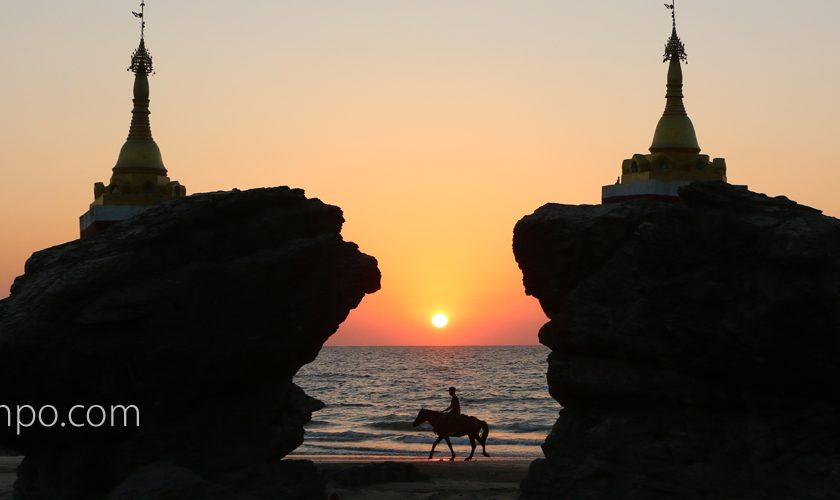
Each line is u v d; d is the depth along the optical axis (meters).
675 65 37.75
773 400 28.12
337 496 30.28
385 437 75.12
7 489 34.94
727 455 28.30
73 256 28.42
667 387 28.91
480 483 37.69
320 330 29.91
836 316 26.41
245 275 28.56
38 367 26.55
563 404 31.03
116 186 43.03
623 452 29.02
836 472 26.83
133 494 26.36
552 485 30.06
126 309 27.06
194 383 28.20
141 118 44.28
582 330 29.80
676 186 35.34
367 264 30.17
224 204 28.61
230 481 28.48
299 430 30.28
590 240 29.94
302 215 29.89
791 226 27.12
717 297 28.06
